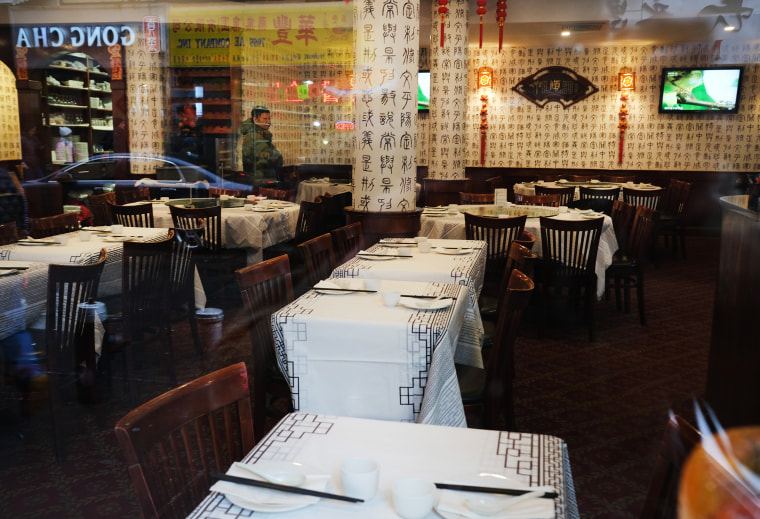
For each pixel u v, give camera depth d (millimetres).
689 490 1108
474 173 10773
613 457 2674
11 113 8938
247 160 8609
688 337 4484
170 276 3594
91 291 2938
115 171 9133
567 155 10461
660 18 8383
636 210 5059
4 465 2574
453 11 7543
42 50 8938
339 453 1259
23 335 2877
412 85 4715
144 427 1208
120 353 3217
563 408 3217
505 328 2266
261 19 8914
